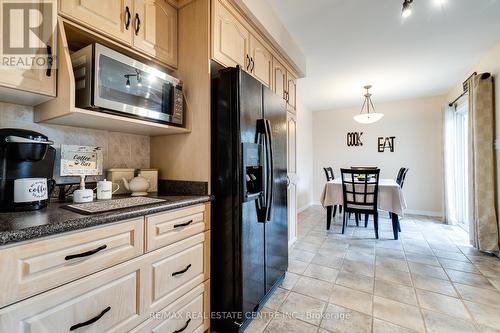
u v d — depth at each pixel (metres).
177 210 1.24
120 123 1.33
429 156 4.73
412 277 2.16
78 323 0.83
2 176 1.01
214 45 1.56
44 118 1.19
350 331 1.48
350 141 5.47
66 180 1.37
